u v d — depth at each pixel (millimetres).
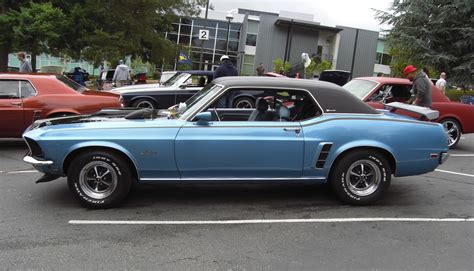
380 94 9406
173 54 33438
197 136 5270
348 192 5637
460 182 7199
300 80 5773
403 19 24438
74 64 44781
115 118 5719
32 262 3973
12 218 5062
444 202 6066
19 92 8461
